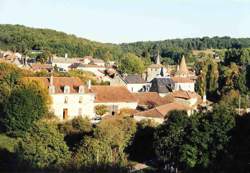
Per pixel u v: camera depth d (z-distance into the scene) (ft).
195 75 647.15
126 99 343.05
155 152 226.17
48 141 191.42
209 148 214.28
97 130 219.82
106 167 162.91
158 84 447.83
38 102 264.52
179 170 217.15
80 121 247.91
